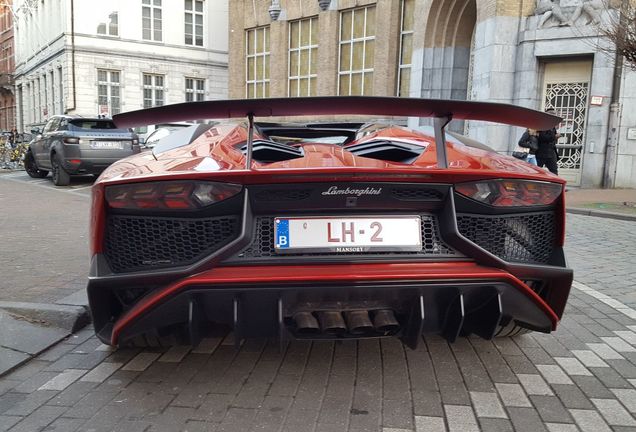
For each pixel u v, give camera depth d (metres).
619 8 11.05
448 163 2.75
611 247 6.73
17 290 4.27
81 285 4.43
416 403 2.61
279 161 2.74
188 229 2.49
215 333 2.62
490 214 2.64
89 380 2.86
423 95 17.14
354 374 2.93
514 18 13.92
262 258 2.46
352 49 21.14
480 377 2.91
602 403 2.63
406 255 2.53
